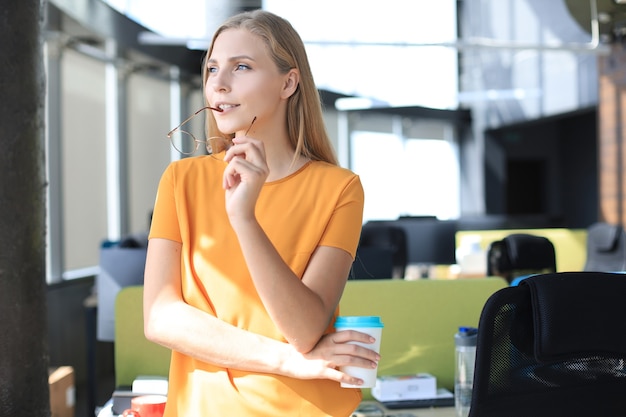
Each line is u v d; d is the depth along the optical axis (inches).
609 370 54.3
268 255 42.7
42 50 71.7
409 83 462.9
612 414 54.9
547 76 492.4
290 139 51.3
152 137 350.3
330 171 48.9
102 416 88.8
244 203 42.6
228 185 43.4
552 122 638.5
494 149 612.4
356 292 108.4
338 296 46.8
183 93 372.8
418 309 109.6
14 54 67.6
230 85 47.3
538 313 52.3
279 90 48.5
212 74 49.2
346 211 47.9
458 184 628.7
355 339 46.1
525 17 500.7
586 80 458.6
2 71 67.0
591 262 253.0
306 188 48.3
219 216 47.8
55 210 265.6
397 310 109.0
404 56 460.4
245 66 47.5
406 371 108.3
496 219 491.5
